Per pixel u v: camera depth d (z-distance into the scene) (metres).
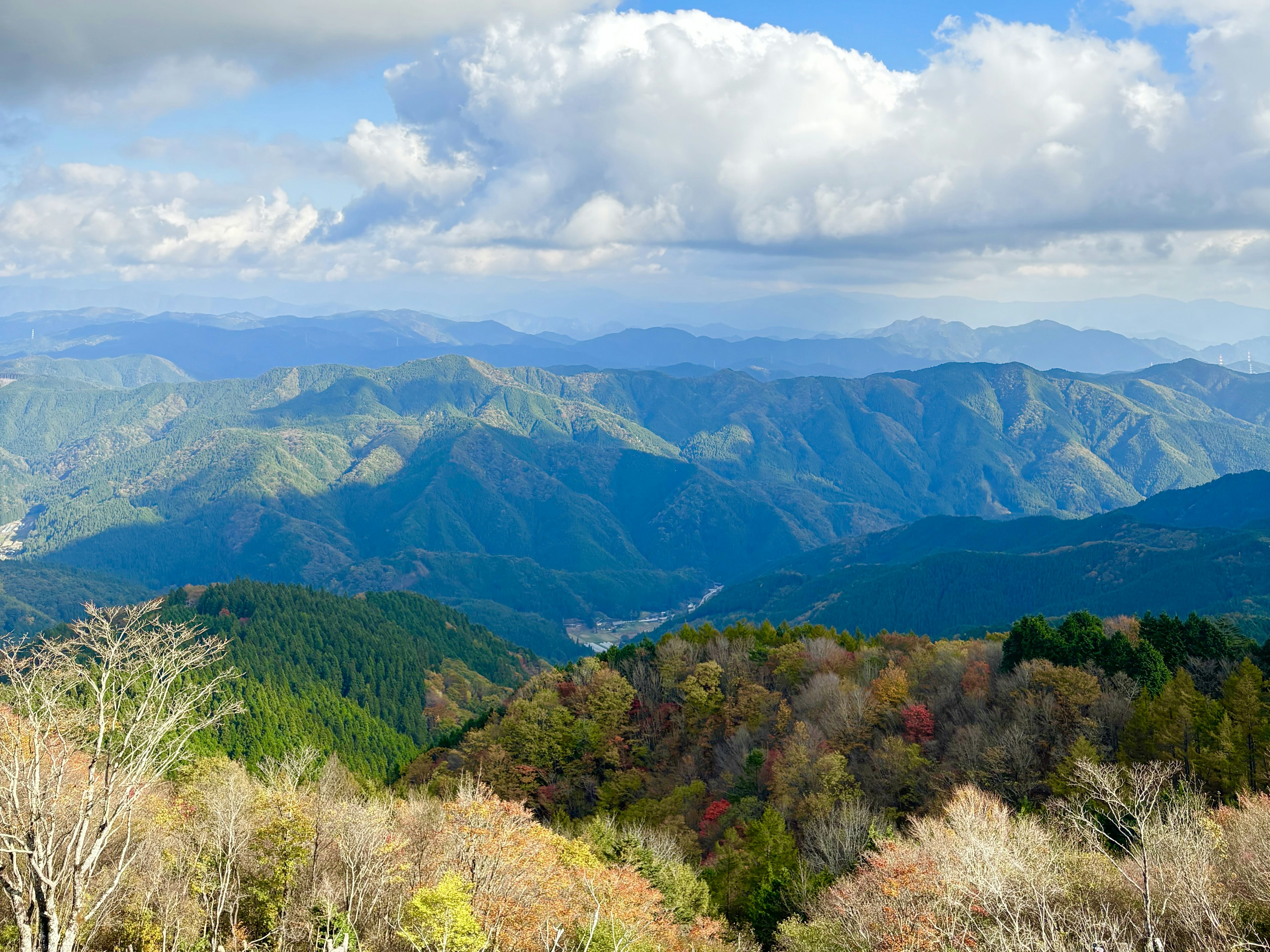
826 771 80.06
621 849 61.06
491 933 39.78
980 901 39.12
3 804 29.17
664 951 48.16
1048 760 77.94
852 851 62.31
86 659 34.19
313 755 69.12
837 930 45.53
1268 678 86.38
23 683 31.19
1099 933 35.59
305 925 41.84
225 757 82.75
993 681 95.12
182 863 45.16
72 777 37.03
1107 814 50.41
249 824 47.56
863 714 91.88
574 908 45.53
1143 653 90.62
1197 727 69.50
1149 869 38.34
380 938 41.81
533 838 50.66
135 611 36.31
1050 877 40.00
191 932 40.19
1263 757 63.38
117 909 40.31
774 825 71.06
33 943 28.27
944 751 83.50
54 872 28.77
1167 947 35.59
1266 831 40.69
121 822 42.16
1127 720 79.56
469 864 44.25
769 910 56.88
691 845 78.06
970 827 47.50
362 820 46.72
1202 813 48.72
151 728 33.34
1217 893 36.84
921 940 38.00
